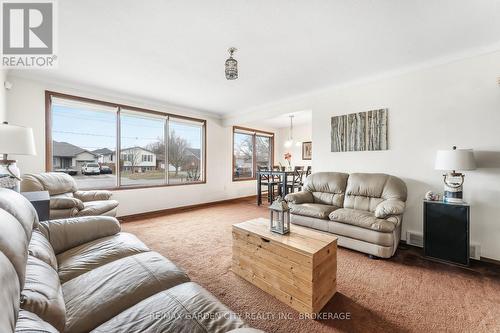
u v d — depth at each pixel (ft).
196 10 6.01
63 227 5.39
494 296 5.89
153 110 14.85
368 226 8.09
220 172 19.12
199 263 7.65
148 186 14.56
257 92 12.93
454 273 7.09
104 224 6.02
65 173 10.83
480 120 8.11
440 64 8.87
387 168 10.27
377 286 6.36
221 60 8.92
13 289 2.36
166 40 7.48
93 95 12.38
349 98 11.44
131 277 3.99
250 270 6.48
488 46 7.83
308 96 13.19
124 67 9.57
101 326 2.95
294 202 10.76
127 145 13.99
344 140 11.60
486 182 8.00
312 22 6.55
